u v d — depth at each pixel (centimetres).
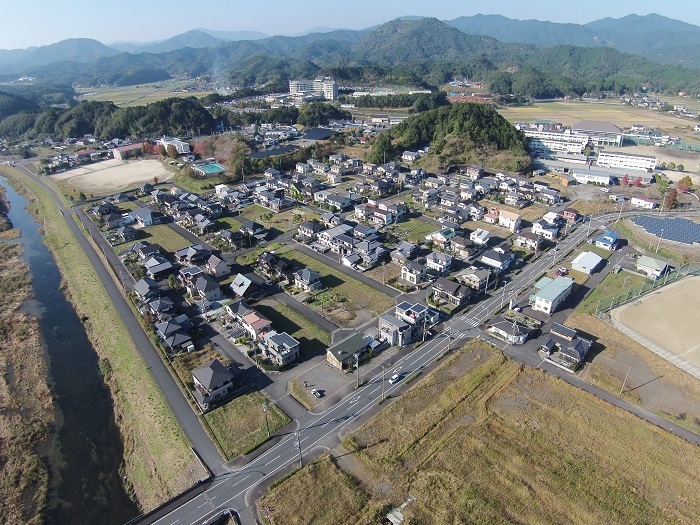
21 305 8100
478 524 3912
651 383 5597
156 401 5500
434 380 5678
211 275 8394
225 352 6338
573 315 7044
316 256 9156
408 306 6962
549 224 10138
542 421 5031
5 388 5994
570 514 4009
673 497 4166
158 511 4162
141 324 7025
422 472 4428
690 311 7088
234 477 4469
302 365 6041
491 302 7450
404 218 11056
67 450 5166
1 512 4362
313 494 4238
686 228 10081
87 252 9706
